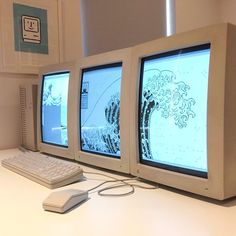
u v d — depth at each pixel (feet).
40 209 2.35
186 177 2.50
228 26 2.22
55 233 1.90
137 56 3.02
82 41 6.58
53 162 3.64
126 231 1.89
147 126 2.96
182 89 2.59
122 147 3.23
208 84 2.30
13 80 5.70
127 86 3.14
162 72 2.80
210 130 2.29
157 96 2.84
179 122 2.62
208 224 1.96
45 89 4.82
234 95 2.29
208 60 2.36
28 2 5.74
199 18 9.93
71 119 4.10
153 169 2.84
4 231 1.95
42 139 4.94
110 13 7.17
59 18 6.17
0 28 5.44
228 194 2.29
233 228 1.89
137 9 7.66
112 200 2.49
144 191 2.72
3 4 5.45
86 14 6.76
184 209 2.24
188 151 2.53
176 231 1.86
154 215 2.14
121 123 3.22
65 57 6.27
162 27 8.38
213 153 2.28
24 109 5.49
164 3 8.47
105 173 3.47
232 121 2.29
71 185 2.99
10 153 5.14
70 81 4.12
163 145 2.78
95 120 3.72
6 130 5.67
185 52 2.57
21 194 2.77
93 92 3.76
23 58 5.72
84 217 2.15
